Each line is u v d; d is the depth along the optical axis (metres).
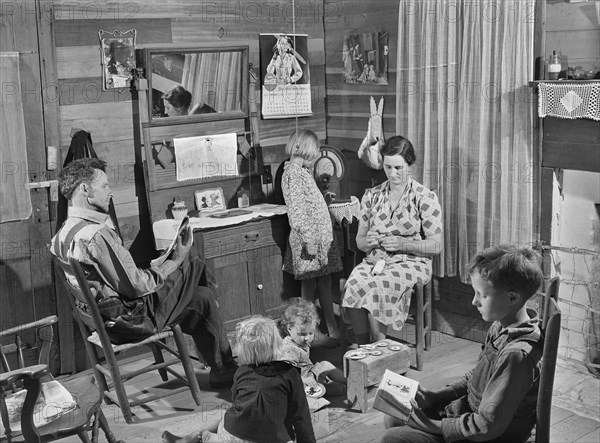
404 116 5.38
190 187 5.40
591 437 3.75
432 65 5.09
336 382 4.39
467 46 4.84
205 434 3.33
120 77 4.95
